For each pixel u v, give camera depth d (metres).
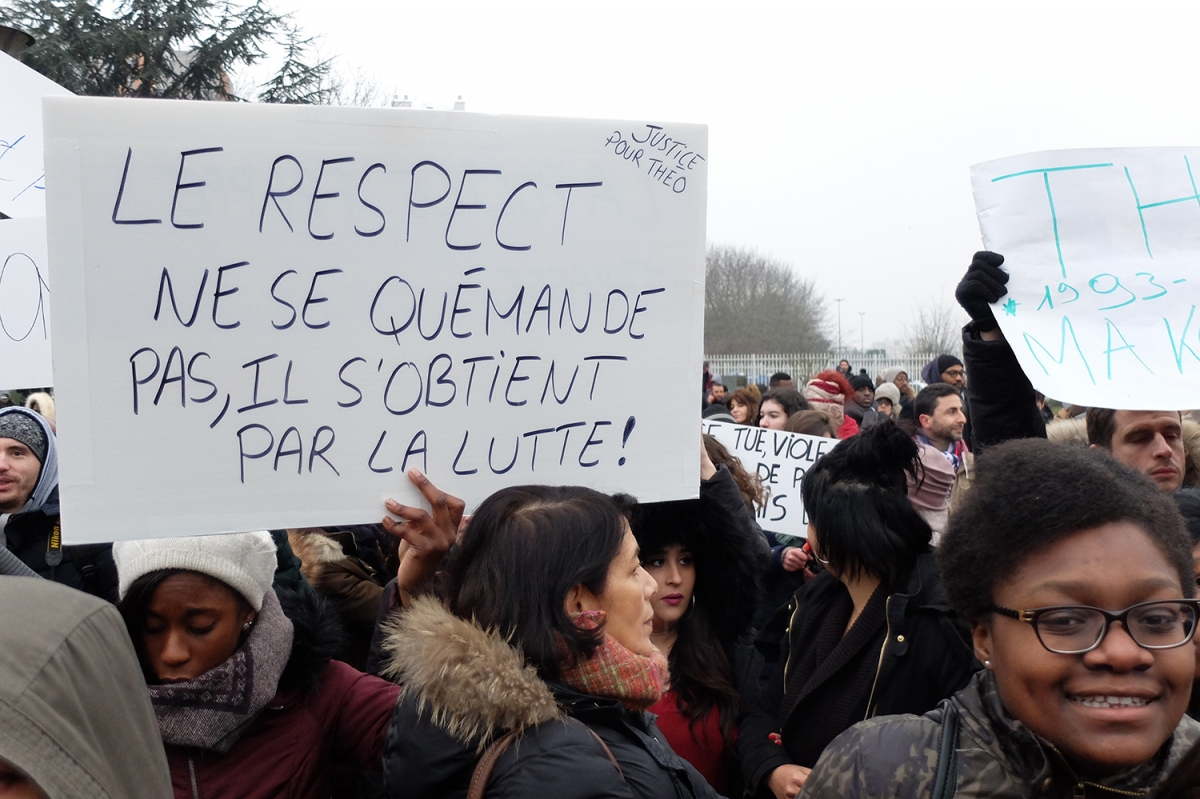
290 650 2.04
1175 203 2.38
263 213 2.00
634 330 2.21
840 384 7.46
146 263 1.93
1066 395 2.18
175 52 16.38
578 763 1.51
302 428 2.02
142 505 1.92
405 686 1.70
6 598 1.06
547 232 2.16
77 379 1.89
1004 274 2.38
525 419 2.15
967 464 3.74
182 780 1.92
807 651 2.66
